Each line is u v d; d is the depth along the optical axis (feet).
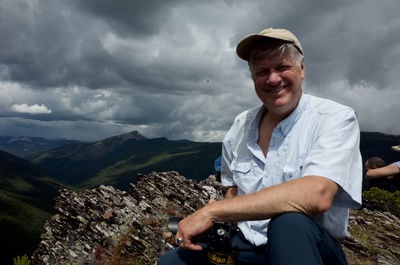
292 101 3.31
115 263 9.91
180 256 3.41
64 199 13.98
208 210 2.95
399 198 11.87
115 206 13.34
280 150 3.32
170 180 14.93
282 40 3.21
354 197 2.91
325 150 2.92
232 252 3.16
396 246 9.46
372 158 12.62
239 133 3.89
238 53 3.54
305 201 2.63
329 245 2.74
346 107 3.24
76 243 11.66
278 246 2.51
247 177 3.54
